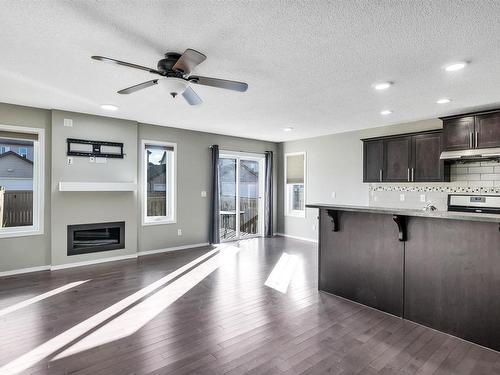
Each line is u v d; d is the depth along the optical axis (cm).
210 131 629
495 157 408
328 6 190
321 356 234
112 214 510
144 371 212
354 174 613
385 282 318
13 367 215
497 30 217
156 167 582
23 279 410
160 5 191
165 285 390
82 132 478
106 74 310
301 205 732
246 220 737
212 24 213
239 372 212
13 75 313
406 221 303
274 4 189
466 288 265
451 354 240
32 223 458
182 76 259
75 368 215
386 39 232
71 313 305
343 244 355
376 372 214
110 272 445
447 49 248
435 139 478
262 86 340
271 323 287
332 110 446
